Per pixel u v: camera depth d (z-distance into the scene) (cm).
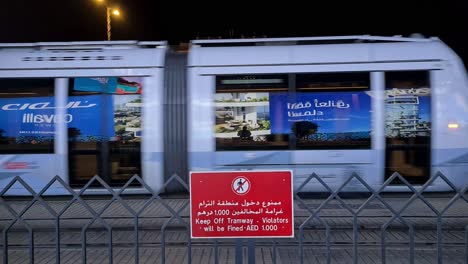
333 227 803
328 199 477
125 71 969
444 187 915
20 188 969
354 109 945
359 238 750
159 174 956
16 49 984
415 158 939
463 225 819
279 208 424
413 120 941
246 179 425
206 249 692
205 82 956
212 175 426
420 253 662
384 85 945
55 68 970
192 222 427
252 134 951
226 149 951
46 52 979
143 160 959
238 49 966
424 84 944
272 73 951
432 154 936
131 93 967
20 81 972
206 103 955
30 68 970
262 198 424
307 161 945
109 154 965
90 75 970
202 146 951
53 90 970
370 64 945
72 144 968
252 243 431
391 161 939
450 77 941
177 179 496
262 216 425
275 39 966
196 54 966
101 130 966
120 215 910
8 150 970
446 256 649
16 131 971
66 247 720
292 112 948
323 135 947
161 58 974
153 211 941
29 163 969
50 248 709
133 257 658
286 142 947
